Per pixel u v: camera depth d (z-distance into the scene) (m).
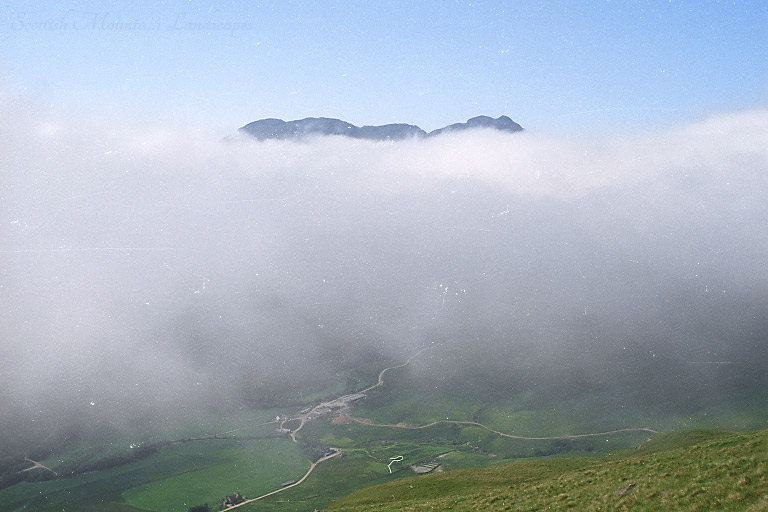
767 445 47.47
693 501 40.22
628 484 48.94
